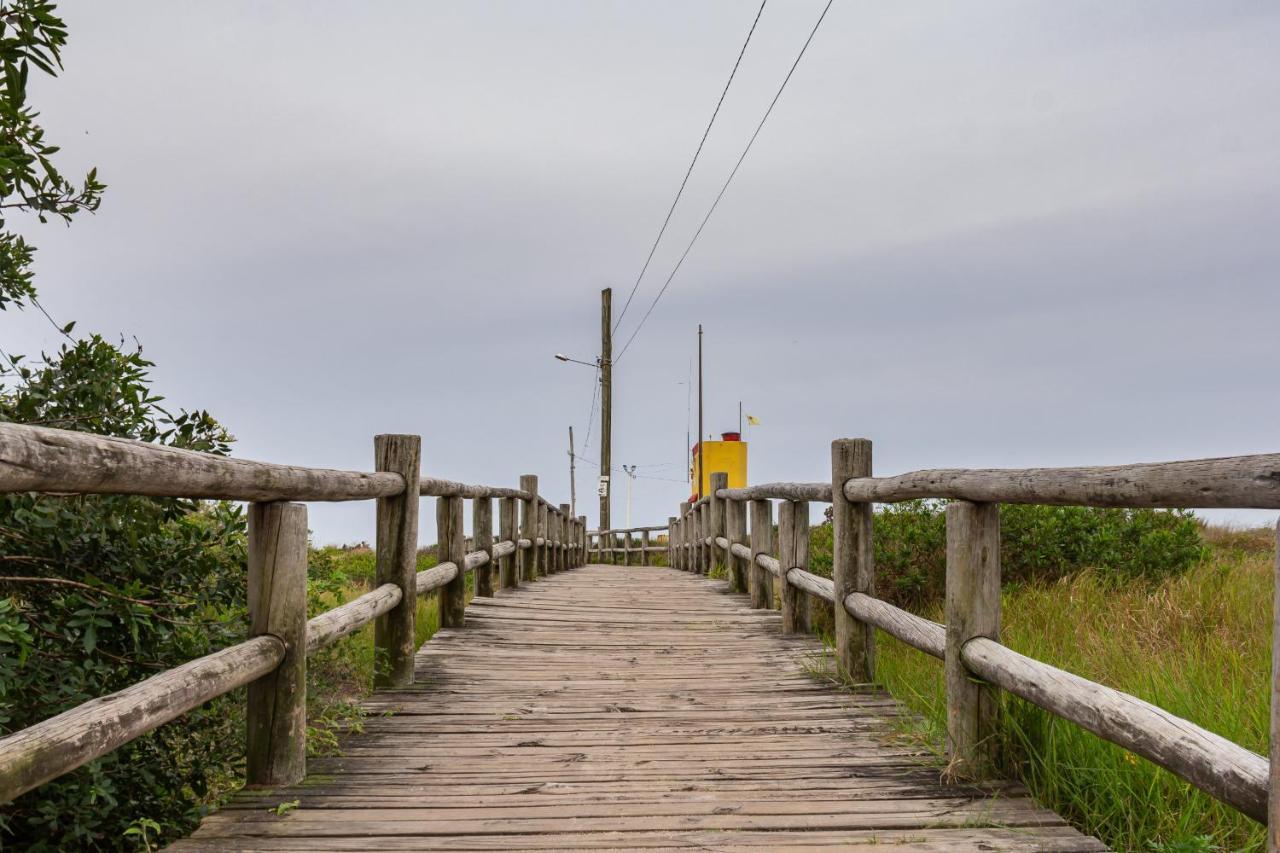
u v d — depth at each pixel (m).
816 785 3.26
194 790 3.76
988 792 3.16
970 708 3.31
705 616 7.59
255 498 3.06
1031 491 2.79
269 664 3.17
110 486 2.07
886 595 8.17
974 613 3.34
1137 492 2.22
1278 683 1.78
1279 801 1.77
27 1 2.67
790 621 6.62
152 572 3.46
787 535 6.68
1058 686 2.66
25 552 3.19
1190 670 4.33
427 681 5.08
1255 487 1.81
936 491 3.60
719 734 3.98
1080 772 3.11
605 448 24.41
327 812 3.00
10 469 1.72
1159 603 6.24
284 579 3.32
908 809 3.00
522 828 2.85
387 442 5.03
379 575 4.98
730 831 2.82
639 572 14.05
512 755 3.68
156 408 3.62
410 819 2.93
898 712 4.29
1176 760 2.12
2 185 3.08
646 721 4.22
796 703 4.54
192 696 2.59
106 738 2.16
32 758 1.91
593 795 3.17
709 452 19.42
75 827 2.99
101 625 3.04
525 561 11.00
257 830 2.84
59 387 3.37
